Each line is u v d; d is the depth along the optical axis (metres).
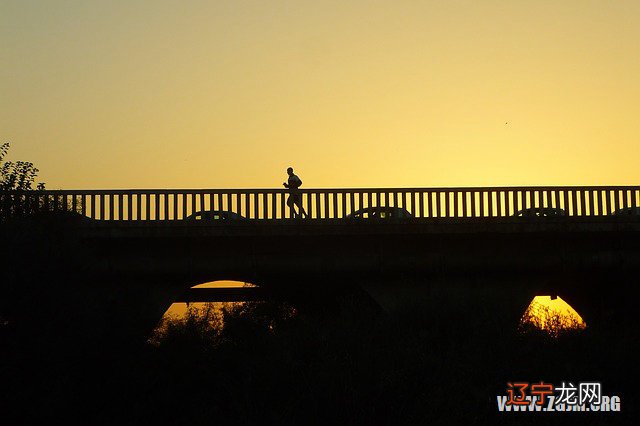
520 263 45.28
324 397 30.00
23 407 32.25
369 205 44.06
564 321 37.06
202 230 42.44
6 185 39.62
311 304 49.56
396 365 30.78
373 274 44.84
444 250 44.97
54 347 33.91
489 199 44.22
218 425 31.89
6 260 34.69
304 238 44.06
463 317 38.31
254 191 43.28
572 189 44.84
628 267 45.47
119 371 34.59
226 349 36.59
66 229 39.34
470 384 31.64
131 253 43.19
